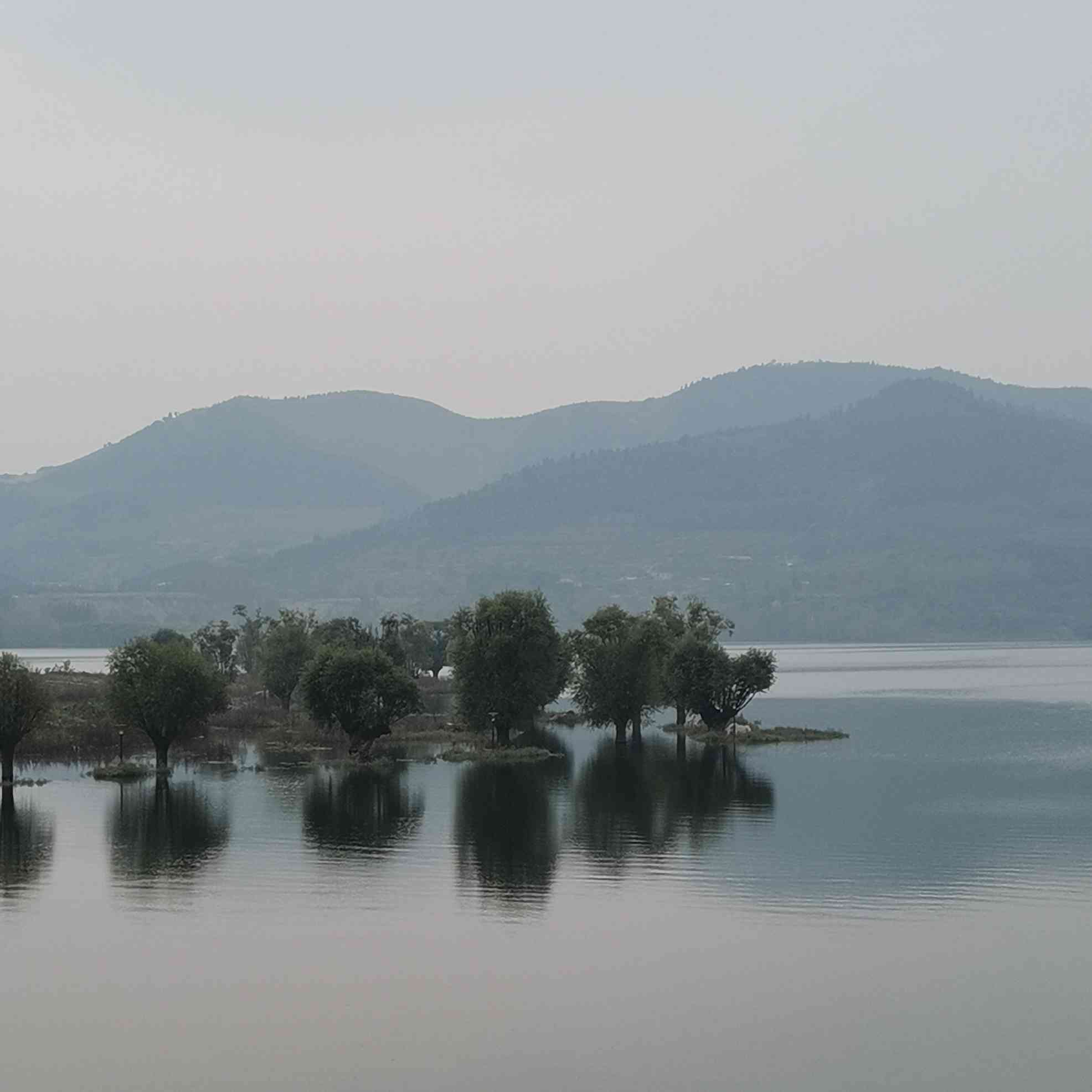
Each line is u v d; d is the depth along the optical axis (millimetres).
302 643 176125
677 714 175000
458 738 152250
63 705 153125
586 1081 46062
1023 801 100875
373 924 63188
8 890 70000
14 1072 46812
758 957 58188
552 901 67438
